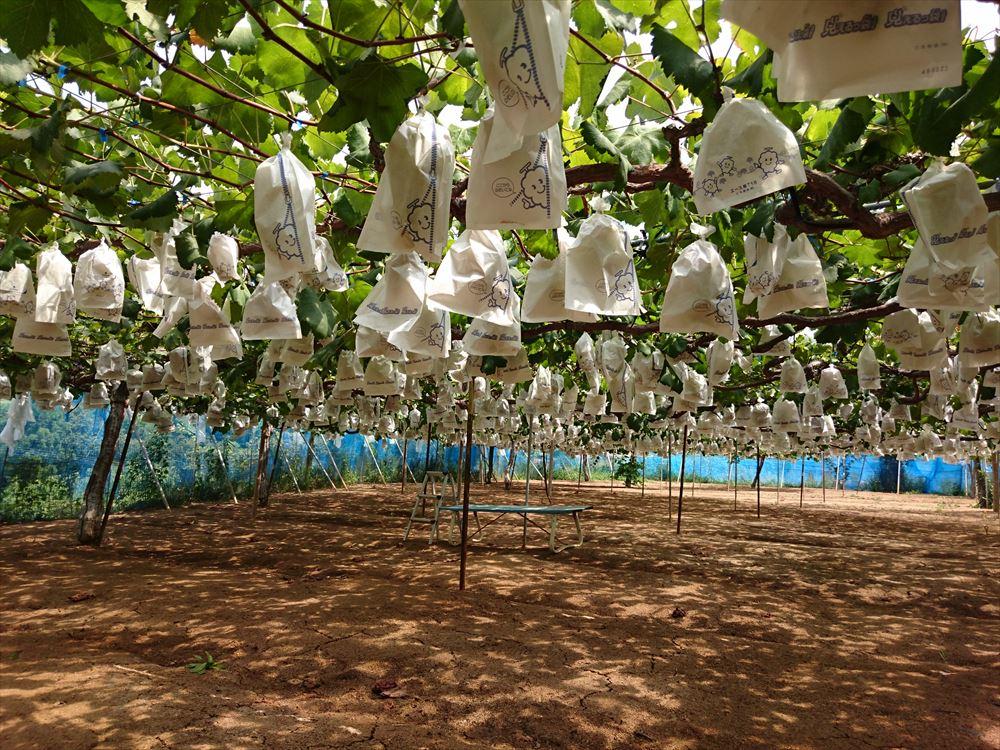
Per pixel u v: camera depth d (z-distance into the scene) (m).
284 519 12.18
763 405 9.93
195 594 5.61
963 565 8.40
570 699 3.47
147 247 3.51
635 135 2.33
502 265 2.17
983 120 2.15
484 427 11.39
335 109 1.69
